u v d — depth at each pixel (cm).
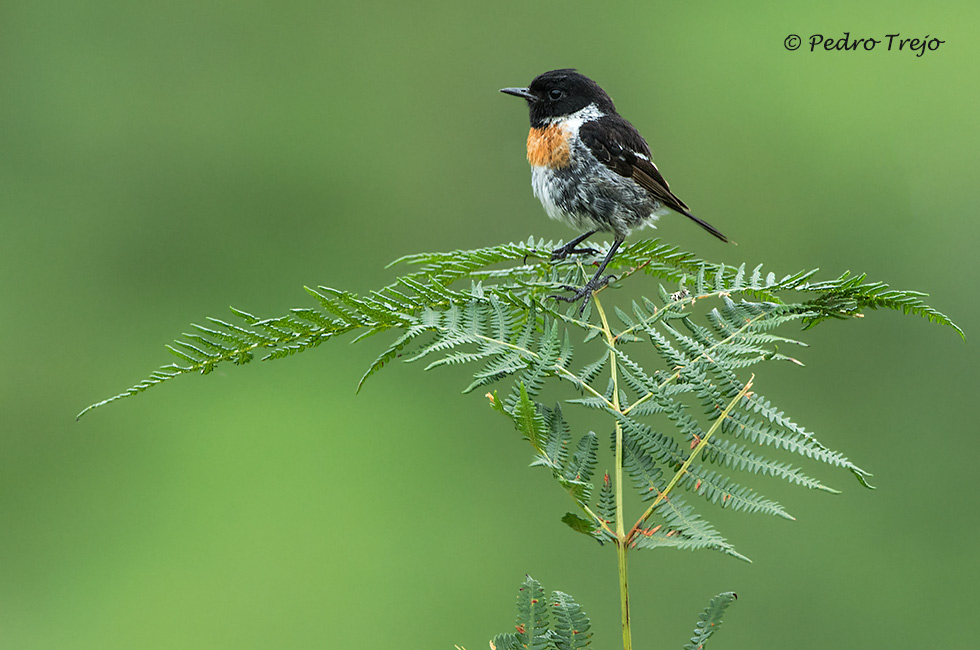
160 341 1325
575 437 1066
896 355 1162
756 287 382
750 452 316
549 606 297
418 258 469
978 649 890
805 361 1170
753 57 1569
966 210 1384
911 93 1480
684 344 348
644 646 929
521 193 1517
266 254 1438
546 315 370
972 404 1140
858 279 370
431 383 1259
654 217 947
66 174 1441
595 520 314
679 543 300
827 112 1495
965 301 1288
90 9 1512
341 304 348
